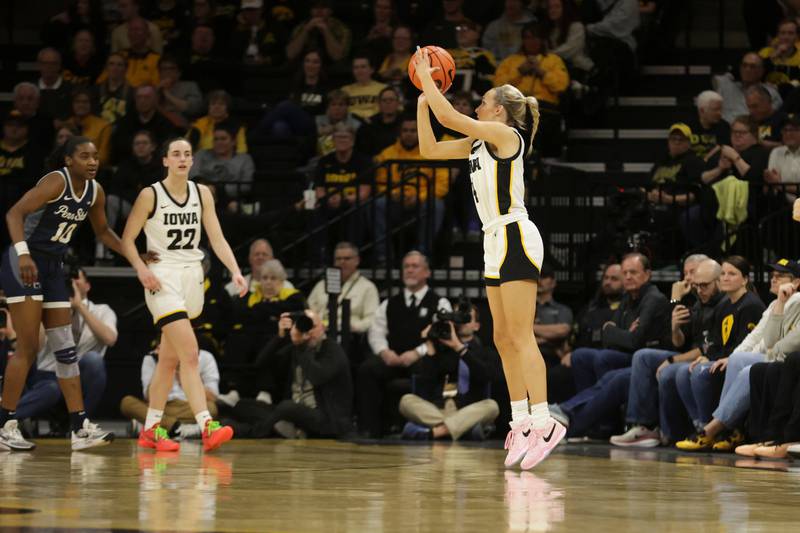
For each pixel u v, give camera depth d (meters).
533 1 33.12
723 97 29.95
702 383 18.28
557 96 29.98
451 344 20.86
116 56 31.73
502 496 10.63
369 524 8.50
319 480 12.12
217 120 30.36
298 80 31.86
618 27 32.25
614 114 32.59
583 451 17.84
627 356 20.80
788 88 29.78
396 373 22.22
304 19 35.22
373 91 30.92
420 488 11.32
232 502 9.87
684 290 20.30
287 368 22.41
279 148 30.20
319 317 21.44
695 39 36.94
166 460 14.87
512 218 13.82
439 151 14.55
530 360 13.78
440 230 26.09
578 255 25.38
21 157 29.42
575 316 24.80
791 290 17.25
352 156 27.52
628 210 24.17
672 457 16.47
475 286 25.00
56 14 38.38
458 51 30.98
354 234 26.06
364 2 35.66
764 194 24.34
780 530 8.39
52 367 20.45
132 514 8.95
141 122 29.84
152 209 16.81
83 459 14.90
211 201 17.36
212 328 23.41
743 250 23.83
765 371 16.91
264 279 23.28
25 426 20.77
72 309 20.84
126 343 25.34
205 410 16.81
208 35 33.75
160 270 16.86
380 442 20.02
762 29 32.75
